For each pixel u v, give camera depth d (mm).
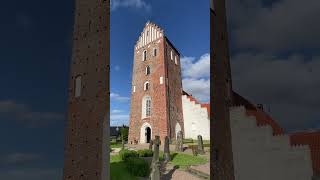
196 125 48125
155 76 45719
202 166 22812
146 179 18562
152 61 46750
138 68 48750
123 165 21375
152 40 47719
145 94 46344
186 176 19891
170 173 20562
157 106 44188
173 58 49469
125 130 50969
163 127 42562
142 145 41688
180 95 50281
